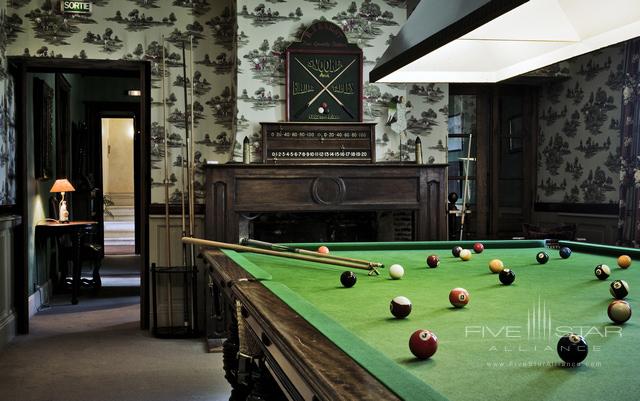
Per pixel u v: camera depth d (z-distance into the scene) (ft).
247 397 7.64
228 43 19.25
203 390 12.96
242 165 17.44
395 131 19.11
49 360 15.29
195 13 19.08
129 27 18.70
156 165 18.97
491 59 10.95
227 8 19.24
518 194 24.66
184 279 18.28
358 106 18.89
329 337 4.49
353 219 19.66
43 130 22.26
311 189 17.84
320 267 9.68
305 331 4.73
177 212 19.08
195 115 19.16
